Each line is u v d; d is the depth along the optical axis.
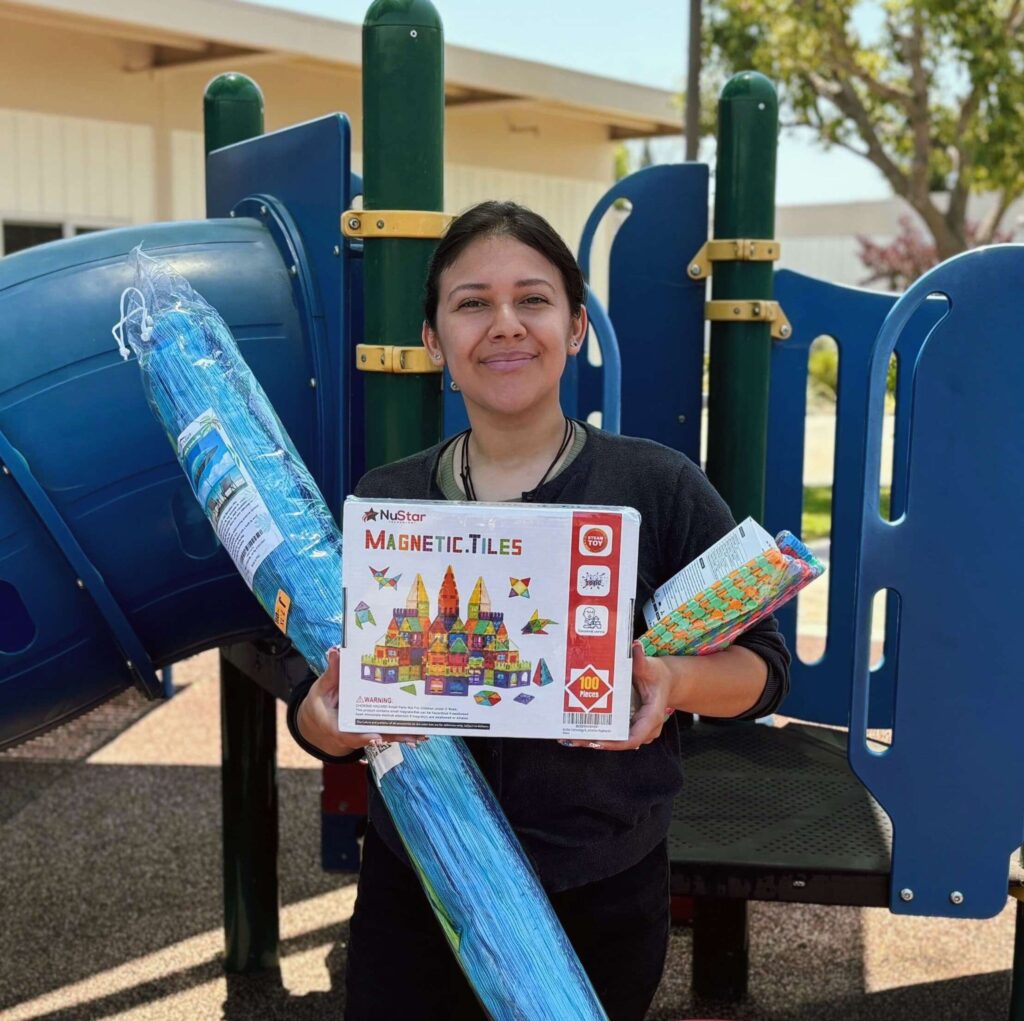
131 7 9.40
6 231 9.87
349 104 12.08
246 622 2.37
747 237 3.06
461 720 1.42
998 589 2.17
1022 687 2.19
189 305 1.79
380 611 1.41
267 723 3.21
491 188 13.47
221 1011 3.07
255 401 1.77
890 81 14.08
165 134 10.91
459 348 1.58
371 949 1.71
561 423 1.65
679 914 3.53
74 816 4.40
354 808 3.55
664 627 1.52
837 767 2.86
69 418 2.09
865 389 3.40
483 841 1.54
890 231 27.91
